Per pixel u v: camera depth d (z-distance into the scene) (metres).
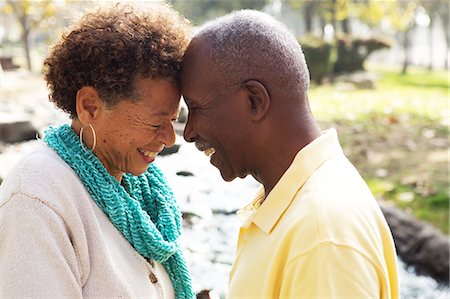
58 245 1.59
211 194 4.53
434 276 5.06
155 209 1.92
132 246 1.77
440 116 10.94
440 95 14.38
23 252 1.55
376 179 6.88
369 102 12.75
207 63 1.60
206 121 1.63
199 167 4.82
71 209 1.63
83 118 1.69
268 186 1.65
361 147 8.40
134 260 1.76
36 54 21.58
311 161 1.58
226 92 1.59
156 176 1.96
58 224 1.59
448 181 6.70
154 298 1.80
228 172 1.70
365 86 15.46
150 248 1.77
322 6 22.41
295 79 1.59
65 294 1.57
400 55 38.44
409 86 16.86
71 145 1.74
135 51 1.61
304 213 1.50
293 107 1.60
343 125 10.09
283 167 1.61
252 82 1.56
